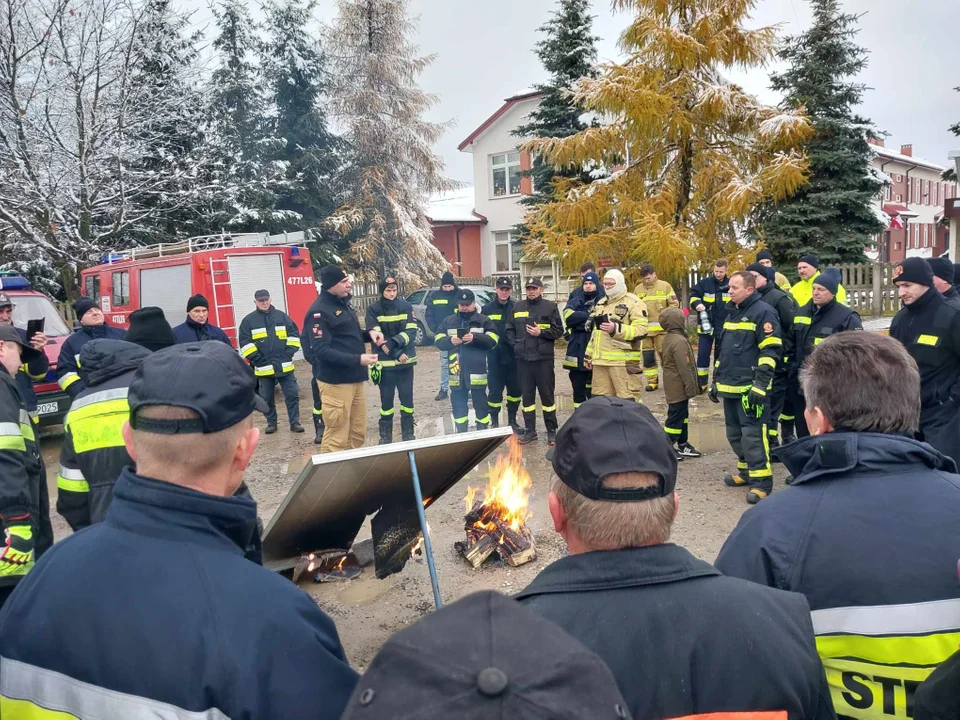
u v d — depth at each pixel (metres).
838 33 18.38
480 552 4.46
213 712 1.13
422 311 16.67
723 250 13.98
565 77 18.61
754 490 5.38
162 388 1.32
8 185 14.15
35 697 1.21
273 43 24.44
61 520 6.04
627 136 13.73
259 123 24.02
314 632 1.24
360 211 24.50
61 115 15.20
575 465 1.27
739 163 13.99
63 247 15.30
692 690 1.13
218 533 1.31
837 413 1.64
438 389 11.36
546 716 0.69
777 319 5.26
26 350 3.89
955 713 1.16
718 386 5.73
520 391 7.88
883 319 17.06
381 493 3.25
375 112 24.88
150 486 1.29
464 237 31.44
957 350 4.25
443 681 0.72
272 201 22.58
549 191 19.31
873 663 1.42
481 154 31.00
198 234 20.81
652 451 1.26
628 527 1.23
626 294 6.80
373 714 0.72
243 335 8.56
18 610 1.27
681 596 1.20
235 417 1.37
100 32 15.07
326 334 6.28
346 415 6.40
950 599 1.39
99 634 1.18
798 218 18.08
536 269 19.59
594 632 1.16
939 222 16.81
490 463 6.82
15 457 2.75
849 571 1.43
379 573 3.62
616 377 6.83
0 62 14.19
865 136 18.59
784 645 1.19
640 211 13.70
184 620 1.16
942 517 1.46
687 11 13.67
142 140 17.08
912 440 1.59
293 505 3.02
